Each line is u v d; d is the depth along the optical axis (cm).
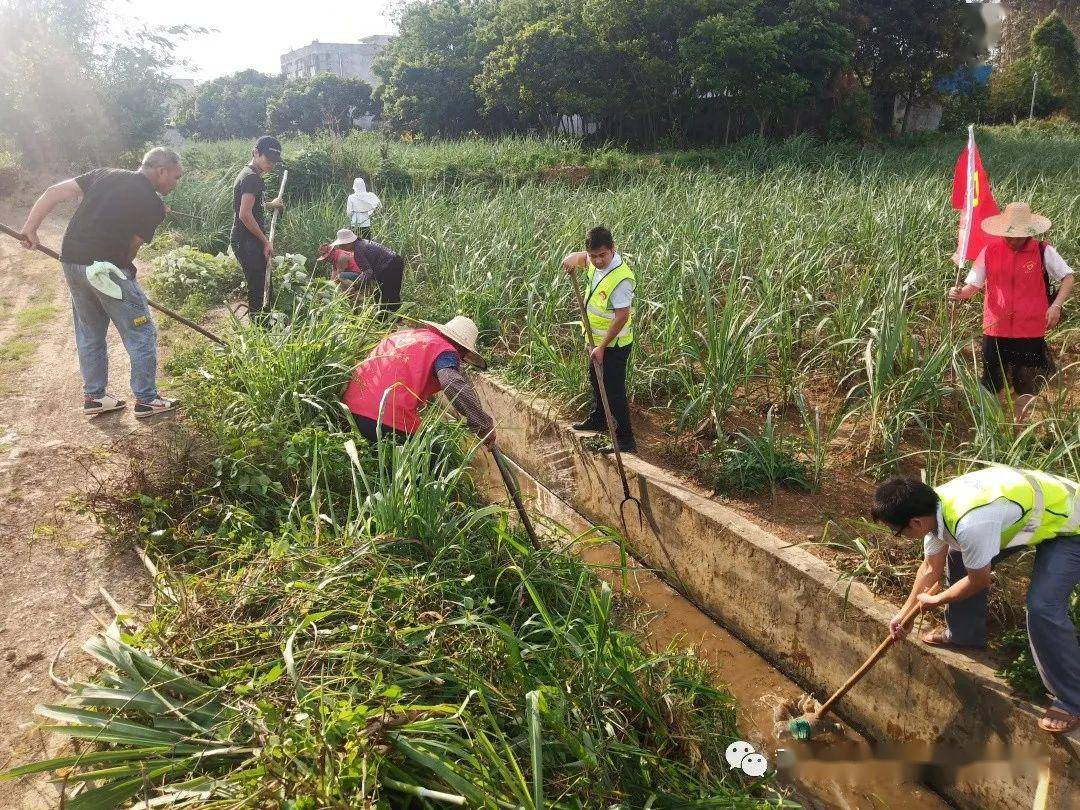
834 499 536
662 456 609
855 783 396
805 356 707
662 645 503
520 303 866
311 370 557
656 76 2538
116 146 1958
